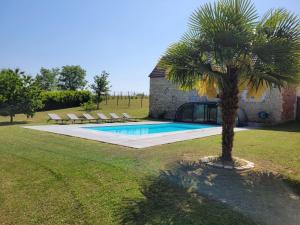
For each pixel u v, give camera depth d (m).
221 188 5.81
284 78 7.14
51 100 36.81
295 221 4.29
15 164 7.34
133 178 6.29
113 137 12.42
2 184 5.82
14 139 11.41
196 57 7.56
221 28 6.82
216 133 14.87
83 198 5.11
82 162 7.59
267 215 4.52
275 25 7.15
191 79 7.91
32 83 21.19
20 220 4.26
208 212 4.60
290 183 6.25
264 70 7.14
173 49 7.71
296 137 13.51
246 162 8.05
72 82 87.69
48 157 8.16
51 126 17.05
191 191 5.58
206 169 7.29
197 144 11.06
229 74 7.72
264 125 20.48
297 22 6.86
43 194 5.29
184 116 25.47
